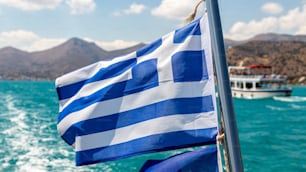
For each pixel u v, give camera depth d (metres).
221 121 3.54
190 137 3.98
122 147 4.14
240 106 59.31
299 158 18.91
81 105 4.33
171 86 4.12
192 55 4.09
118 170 15.71
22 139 23.72
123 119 4.22
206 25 4.07
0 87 150.00
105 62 4.52
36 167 16.05
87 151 4.18
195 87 4.07
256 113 47.62
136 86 4.25
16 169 15.67
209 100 4.02
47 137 24.77
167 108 4.10
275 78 71.94
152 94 4.18
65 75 4.48
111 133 4.21
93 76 4.44
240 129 31.75
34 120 36.00
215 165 3.85
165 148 4.03
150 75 4.22
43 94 101.25
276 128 32.22
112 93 4.28
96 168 15.88
